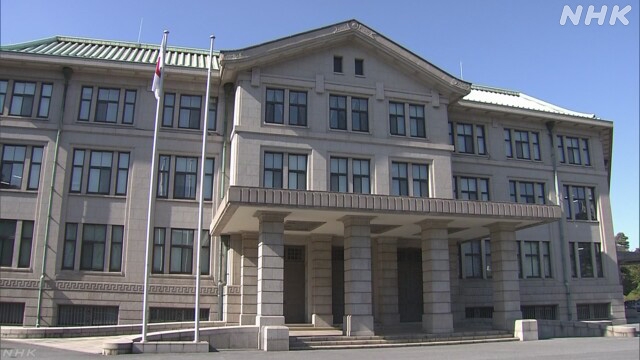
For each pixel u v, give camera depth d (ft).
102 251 88.12
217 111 95.55
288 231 92.12
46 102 90.74
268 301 71.77
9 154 88.48
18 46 93.97
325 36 91.50
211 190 93.40
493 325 88.02
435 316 80.38
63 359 51.49
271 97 89.51
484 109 109.29
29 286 83.97
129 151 91.66
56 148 88.94
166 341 62.28
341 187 89.30
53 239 86.22
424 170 94.53
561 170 117.19
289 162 87.97
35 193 87.51
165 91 94.68
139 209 90.07
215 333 66.69
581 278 114.93
